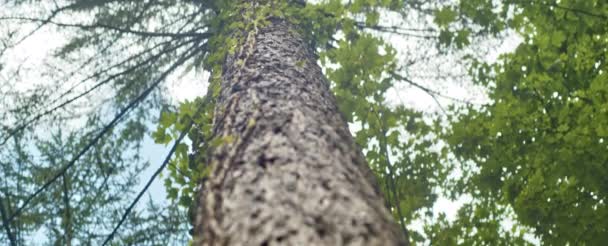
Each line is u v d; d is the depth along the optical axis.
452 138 3.88
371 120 3.33
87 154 4.86
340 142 1.98
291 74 2.68
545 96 3.64
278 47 3.17
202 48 5.52
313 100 2.37
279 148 1.77
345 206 1.44
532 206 3.57
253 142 1.85
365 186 1.70
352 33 4.09
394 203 3.24
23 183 4.30
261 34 3.44
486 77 4.12
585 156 3.44
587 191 3.57
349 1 4.44
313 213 1.39
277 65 2.79
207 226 1.52
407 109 3.57
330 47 4.71
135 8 5.37
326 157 1.76
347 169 1.74
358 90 3.36
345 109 3.32
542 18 3.71
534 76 3.65
